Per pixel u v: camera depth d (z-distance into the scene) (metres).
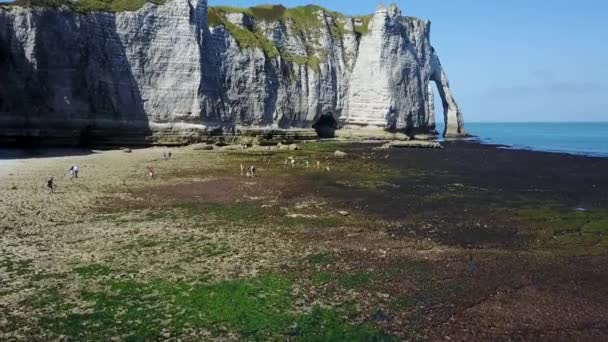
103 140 70.88
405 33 116.94
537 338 14.08
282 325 14.16
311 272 18.83
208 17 92.50
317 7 114.56
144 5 77.75
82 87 69.56
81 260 19.25
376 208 32.22
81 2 72.75
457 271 19.61
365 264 20.09
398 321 14.81
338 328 14.15
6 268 18.00
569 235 26.11
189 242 22.47
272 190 38.25
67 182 38.00
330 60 109.00
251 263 19.64
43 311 14.41
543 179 47.06
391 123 108.06
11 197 31.14
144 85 76.81
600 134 180.50
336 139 102.69
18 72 63.56
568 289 17.98
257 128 92.00
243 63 91.69
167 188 37.50
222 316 14.55
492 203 34.59
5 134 60.00
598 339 14.11
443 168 55.62
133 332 13.28
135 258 19.75
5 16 63.53
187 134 78.50
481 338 13.94
